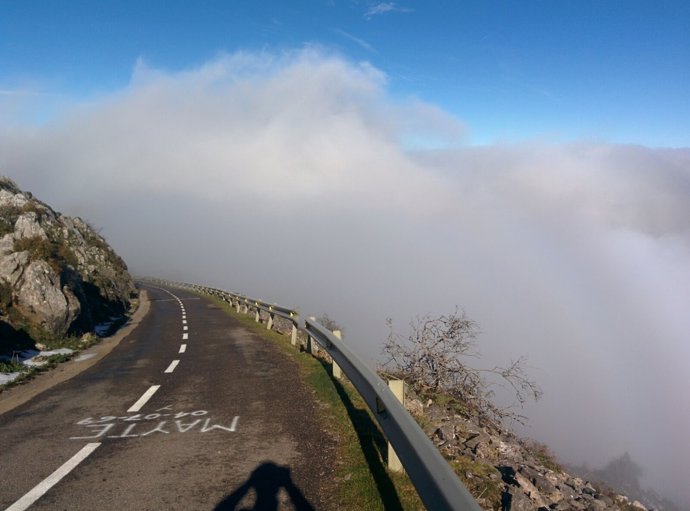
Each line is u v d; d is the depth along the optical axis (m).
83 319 17.02
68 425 6.48
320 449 5.36
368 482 4.41
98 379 9.79
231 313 26.34
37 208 26.19
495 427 9.40
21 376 9.97
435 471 3.07
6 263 15.09
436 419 7.82
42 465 4.96
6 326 13.29
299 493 4.21
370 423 6.38
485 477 5.50
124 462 5.02
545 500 5.51
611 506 6.57
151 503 4.03
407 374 10.20
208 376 9.72
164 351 13.42
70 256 23.61
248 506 3.96
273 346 13.81
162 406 7.41
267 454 5.21
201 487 4.36
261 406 7.29
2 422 6.71
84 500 4.10
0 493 4.26
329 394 7.88
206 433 6.01
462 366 9.94
